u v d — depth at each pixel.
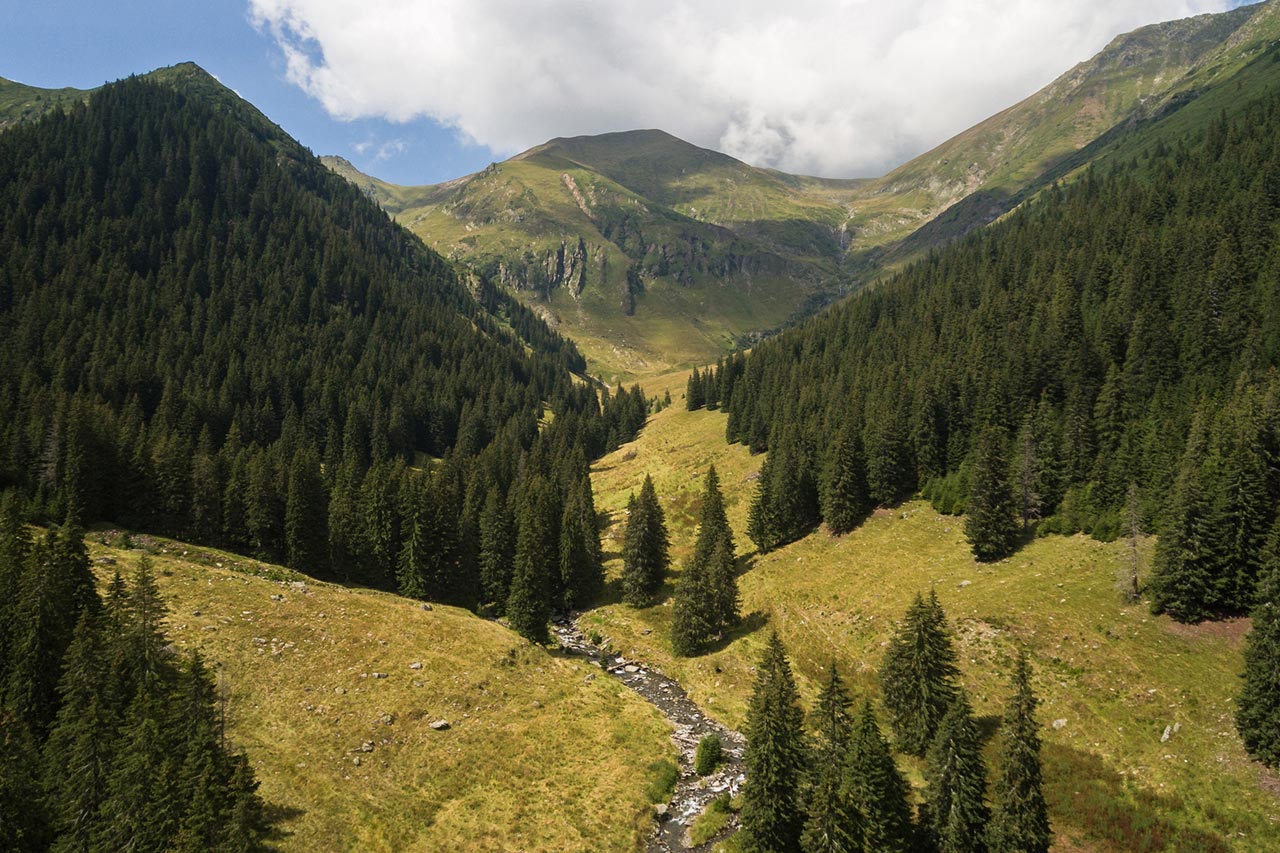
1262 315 86.44
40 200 197.50
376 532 90.38
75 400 99.06
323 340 195.00
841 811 36.91
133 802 34.69
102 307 166.50
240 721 47.91
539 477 112.56
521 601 77.94
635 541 91.50
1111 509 72.56
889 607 71.38
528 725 53.03
